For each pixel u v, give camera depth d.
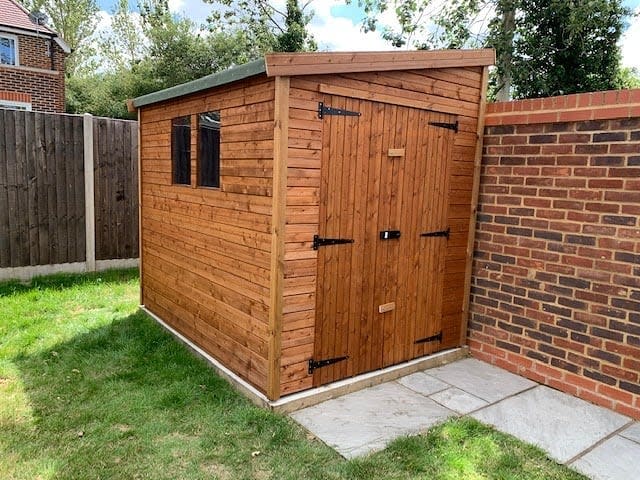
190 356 4.07
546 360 3.83
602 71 10.34
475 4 11.05
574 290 3.62
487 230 4.22
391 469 2.62
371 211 3.53
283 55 2.80
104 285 6.23
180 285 4.43
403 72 3.51
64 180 6.49
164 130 4.54
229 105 3.47
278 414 3.16
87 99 21.72
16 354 4.01
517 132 3.93
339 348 3.52
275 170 2.97
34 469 2.53
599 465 2.73
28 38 11.94
